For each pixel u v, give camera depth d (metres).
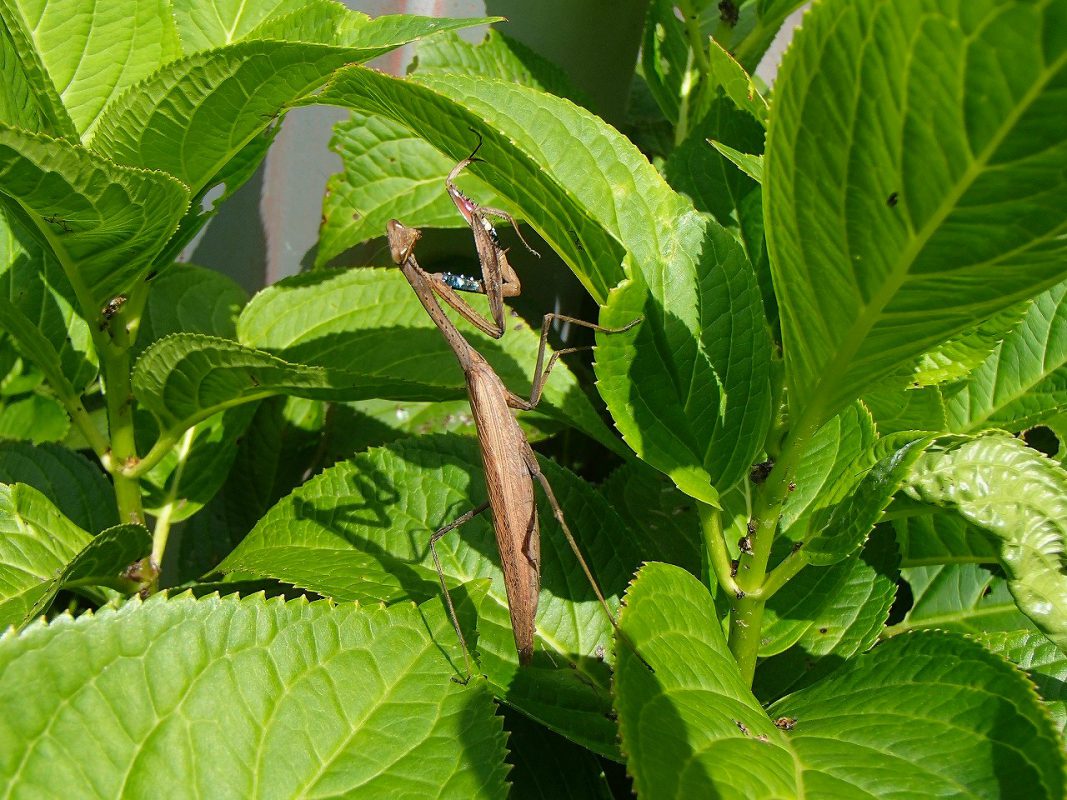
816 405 0.12
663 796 0.10
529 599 0.14
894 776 0.11
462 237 0.21
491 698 0.12
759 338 0.14
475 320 0.17
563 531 0.15
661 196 0.14
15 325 0.16
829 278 0.11
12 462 0.17
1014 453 0.12
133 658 0.12
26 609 0.14
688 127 0.21
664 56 0.21
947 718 0.11
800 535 0.14
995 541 0.12
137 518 0.17
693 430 0.14
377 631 0.13
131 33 0.16
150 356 0.15
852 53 0.10
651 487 0.18
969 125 0.09
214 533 0.19
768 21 0.19
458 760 0.12
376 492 0.16
